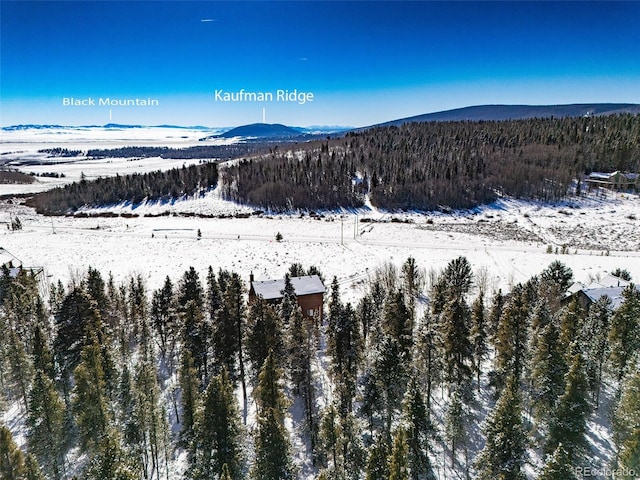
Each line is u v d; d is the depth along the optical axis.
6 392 41.50
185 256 98.44
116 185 183.62
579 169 168.38
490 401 39.06
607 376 38.56
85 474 26.69
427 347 36.19
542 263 87.25
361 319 52.25
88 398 30.88
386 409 32.88
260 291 53.78
